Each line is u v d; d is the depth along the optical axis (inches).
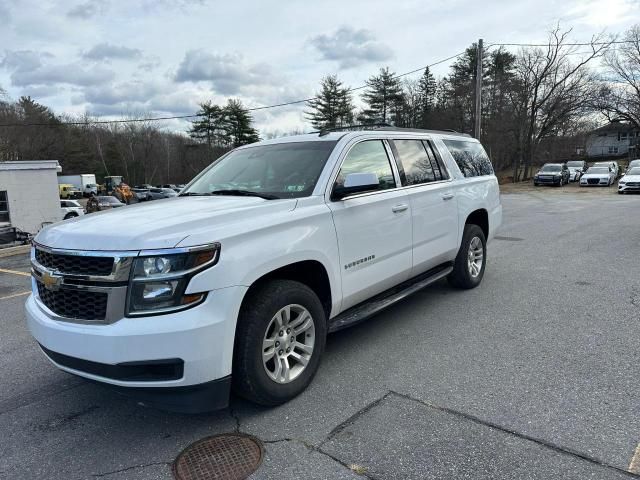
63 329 107.7
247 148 183.8
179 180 3038.9
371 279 157.6
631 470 95.0
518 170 1643.7
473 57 2181.3
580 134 2119.8
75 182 2610.7
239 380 117.3
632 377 134.7
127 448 111.8
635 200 767.1
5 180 836.0
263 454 106.2
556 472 95.4
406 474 97.1
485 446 105.0
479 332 175.2
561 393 127.0
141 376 103.8
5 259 482.0
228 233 111.2
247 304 117.9
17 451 112.4
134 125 2933.1
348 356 157.9
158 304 102.4
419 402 125.6
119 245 104.1
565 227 454.6
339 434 112.6
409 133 193.8
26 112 2731.3
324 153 154.5
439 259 200.1
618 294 217.3
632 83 1766.7
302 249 127.8
